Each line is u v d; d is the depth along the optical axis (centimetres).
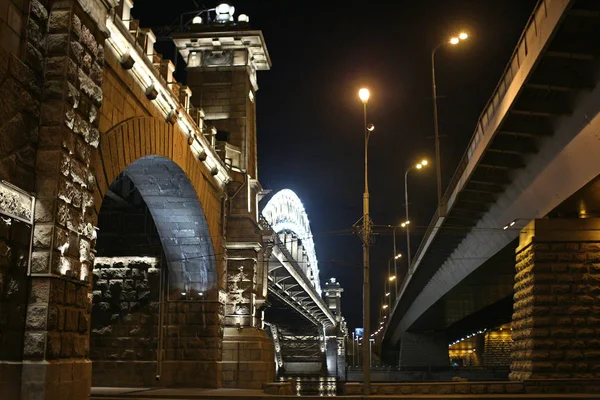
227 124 4256
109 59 2203
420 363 9319
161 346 3591
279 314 8600
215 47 4403
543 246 2864
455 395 2827
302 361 11506
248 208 4056
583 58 1945
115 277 3675
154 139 2650
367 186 2878
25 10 1625
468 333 10556
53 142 1642
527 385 2798
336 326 12356
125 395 2875
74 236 1708
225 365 3788
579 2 1739
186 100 3188
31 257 1579
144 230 3706
